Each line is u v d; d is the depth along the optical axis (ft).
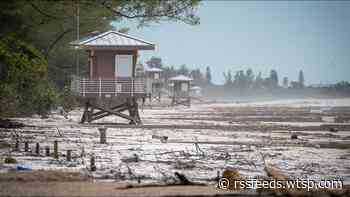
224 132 247.91
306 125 310.04
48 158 140.97
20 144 171.12
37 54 236.84
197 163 142.10
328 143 204.33
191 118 366.63
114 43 264.52
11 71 221.66
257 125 303.48
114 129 244.01
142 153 159.12
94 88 262.47
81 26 282.97
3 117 255.91
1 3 161.48
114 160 142.51
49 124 256.73
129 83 264.72
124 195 89.10
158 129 251.80
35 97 253.65
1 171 115.96
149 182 108.78
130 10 150.10
